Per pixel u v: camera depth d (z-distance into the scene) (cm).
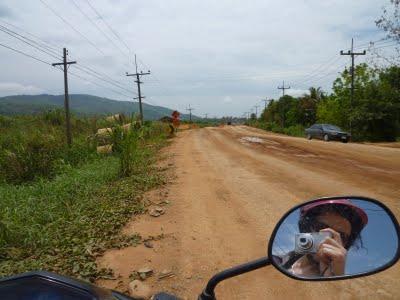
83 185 1212
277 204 934
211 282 225
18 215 856
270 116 10331
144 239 714
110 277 559
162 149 2541
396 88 4431
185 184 1222
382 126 4262
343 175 1341
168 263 602
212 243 682
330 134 3534
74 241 710
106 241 707
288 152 2216
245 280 536
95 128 2702
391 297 473
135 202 988
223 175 1373
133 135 1466
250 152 2220
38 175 1557
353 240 204
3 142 1886
